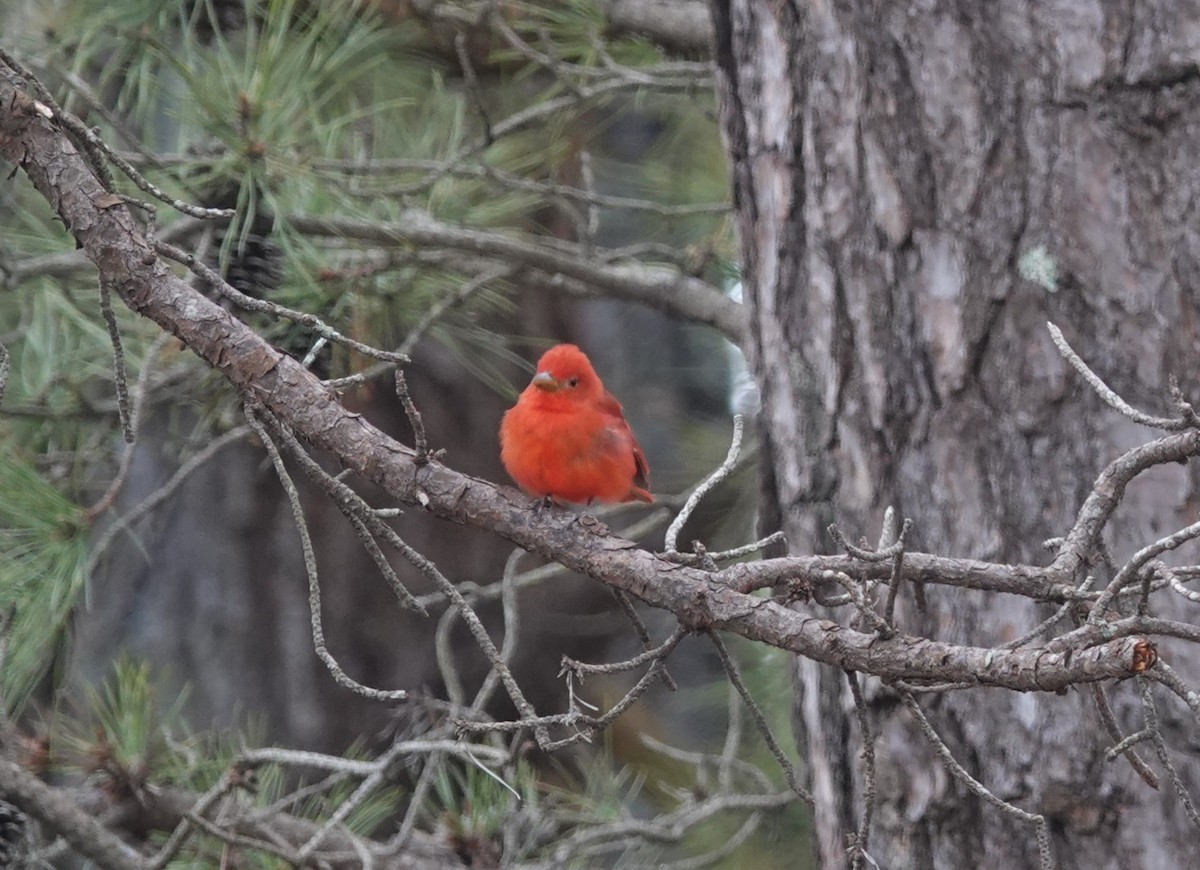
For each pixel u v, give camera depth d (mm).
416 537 17484
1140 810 7312
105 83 10867
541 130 13797
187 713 16562
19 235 11234
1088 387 7688
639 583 5941
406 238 11633
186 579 16812
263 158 9977
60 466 11438
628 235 18328
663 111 14828
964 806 7695
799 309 8555
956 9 8164
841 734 8281
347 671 17031
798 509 8438
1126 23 7840
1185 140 7723
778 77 8750
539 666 17891
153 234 6344
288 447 6285
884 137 8266
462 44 11617
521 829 11719
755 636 5766
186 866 10148
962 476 7863
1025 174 7938
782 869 13859
